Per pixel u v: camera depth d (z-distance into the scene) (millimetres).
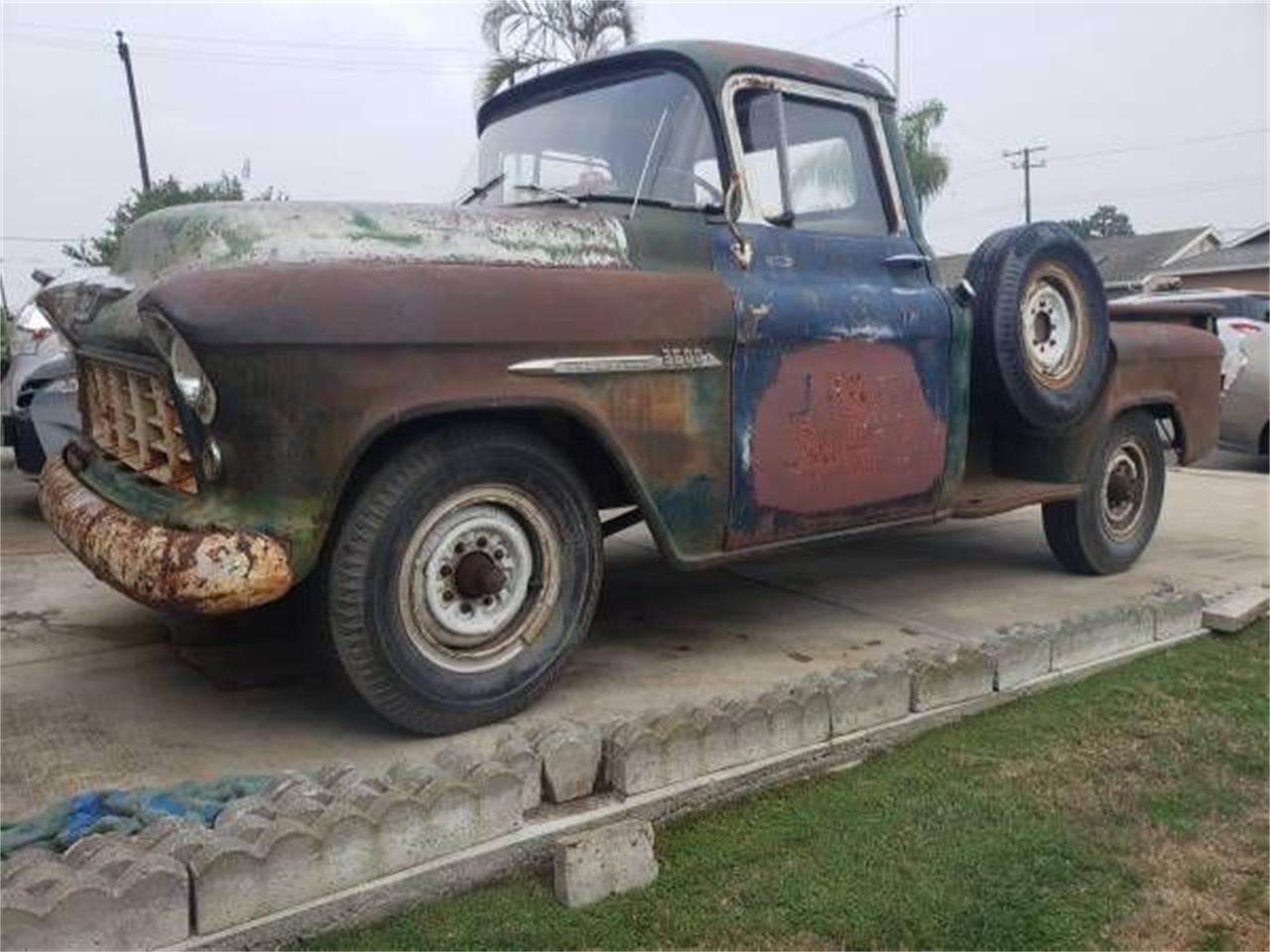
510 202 4016
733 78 3852
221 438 2854
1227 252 37219
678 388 3529
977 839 2926
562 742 2893
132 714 3422
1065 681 4051
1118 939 2562
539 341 3188
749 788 3119
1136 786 3258
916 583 5254
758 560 5641
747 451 3723
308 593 3211
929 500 4383
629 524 4016
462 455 3172
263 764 3066
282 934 2361
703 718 3090
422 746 3197
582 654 4074
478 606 3293
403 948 2398
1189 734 3627
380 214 3230
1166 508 7566
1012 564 5680
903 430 4215
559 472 3387
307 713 3436
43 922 2082
